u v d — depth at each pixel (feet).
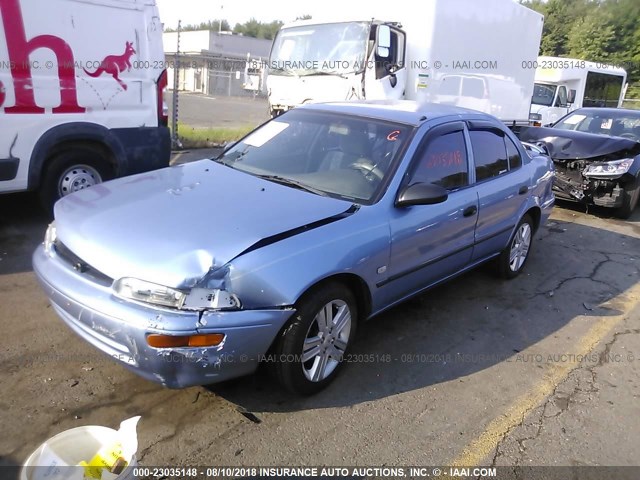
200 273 8.77
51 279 9.81
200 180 12.34
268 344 9.44
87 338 9.52
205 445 9.20
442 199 11.83
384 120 13.73
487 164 15.52
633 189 26.96
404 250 12.05
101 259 9.25
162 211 10.39
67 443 7.61
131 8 20.06
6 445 8.79
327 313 10.49
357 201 11.74
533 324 14.93
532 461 9.51
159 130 21.81
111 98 20.01
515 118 43.78
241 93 137.80
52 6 17.90
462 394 11.30
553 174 19.66
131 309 8.71
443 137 13.85
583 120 33.14
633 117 31.91
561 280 18.53
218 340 8.76
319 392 10.89
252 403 10.37
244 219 10.16
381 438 9.75
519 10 39.63
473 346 13.39
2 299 13.56
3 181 17.80
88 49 19.06
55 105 18.51
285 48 32.27
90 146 20.02
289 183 12.44
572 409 11.10
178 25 35.68
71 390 10.26
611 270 19.99
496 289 17.21
